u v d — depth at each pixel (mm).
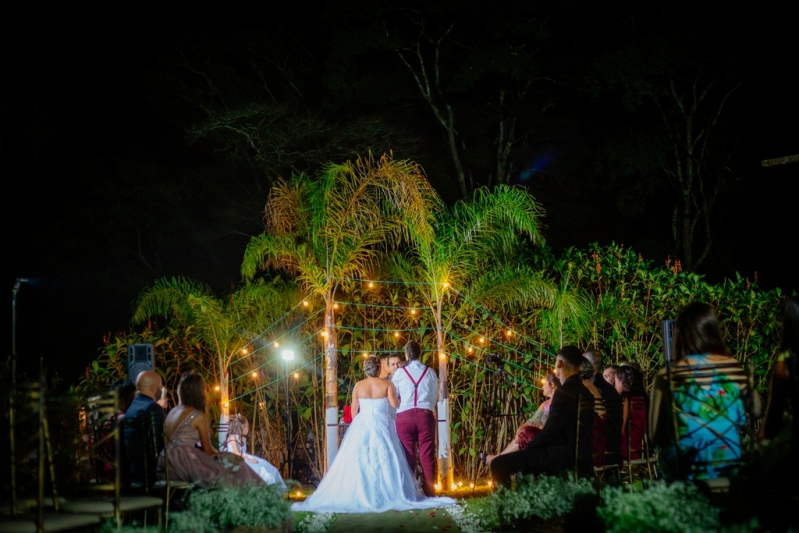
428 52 26172
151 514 6812
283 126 24531
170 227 26250
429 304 11805
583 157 26062
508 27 23547
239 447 9148
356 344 12055
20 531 4914
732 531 5043
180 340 11938
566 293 11484
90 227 26094
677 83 25406
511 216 11453
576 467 6941
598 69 23391
